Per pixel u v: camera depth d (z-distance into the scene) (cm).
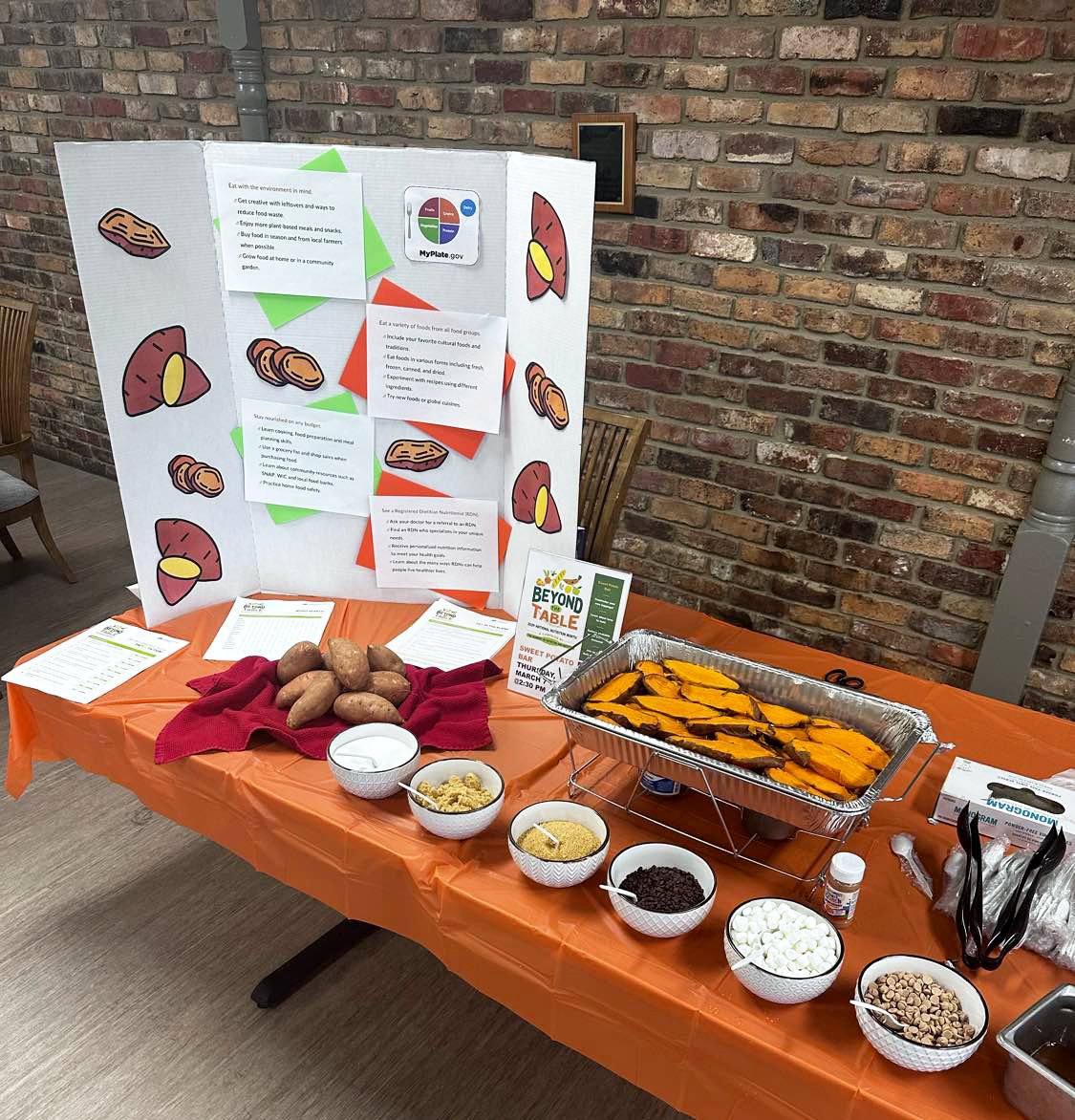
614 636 167
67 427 472
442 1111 177
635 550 323
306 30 320
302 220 177
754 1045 115
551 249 161
